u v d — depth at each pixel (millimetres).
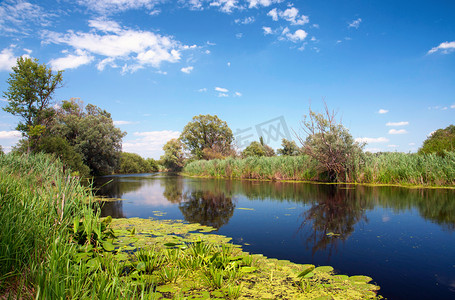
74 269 2184
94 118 26031
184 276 2482
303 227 4340
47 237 2646
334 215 5211
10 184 3133
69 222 3264
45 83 16141
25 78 15406
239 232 4070
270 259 2885
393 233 3865
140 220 4992
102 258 2682
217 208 6320
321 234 3902
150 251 3061
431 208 5703
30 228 2539
